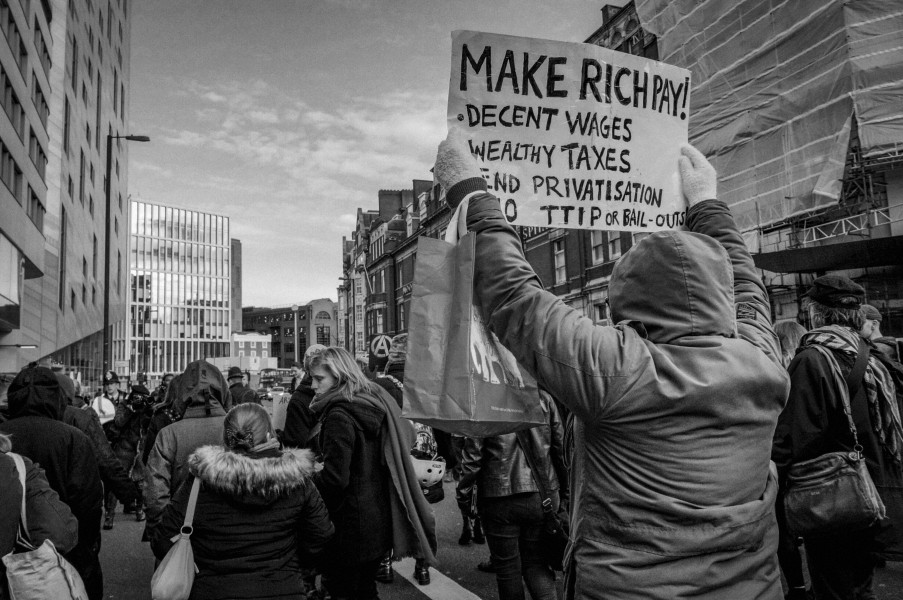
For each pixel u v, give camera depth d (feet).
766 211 49.37
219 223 428.15
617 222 7.89
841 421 9.62
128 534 26.04
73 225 123.34
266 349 459.32
